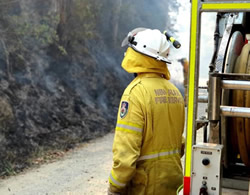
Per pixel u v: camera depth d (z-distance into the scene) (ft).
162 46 7.25
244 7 5.60
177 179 7.42
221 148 5.82
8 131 21.24
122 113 6.97
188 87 6.03
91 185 15.79
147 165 7.11
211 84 5.95
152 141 7.10
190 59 5.97
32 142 21.70
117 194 6.98
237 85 5.83
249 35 8.64
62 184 15.96
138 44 7.21
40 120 24.41
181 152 8.26
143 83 7.15
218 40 7.09
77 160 19.80
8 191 15.19
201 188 5.89
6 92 23.44
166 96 7.36
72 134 24.88
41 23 29.63
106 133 27.07
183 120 7.97
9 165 18.30
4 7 26.35
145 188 7.13
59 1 31.65
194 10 5.87
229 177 7.43
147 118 6.94
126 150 6.75
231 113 5.95
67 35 33.14
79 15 34.37
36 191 15.14
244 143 6.94
